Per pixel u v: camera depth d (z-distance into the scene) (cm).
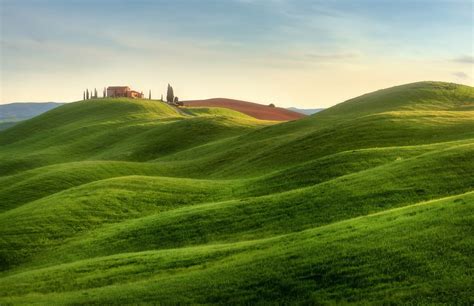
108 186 6362
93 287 3153
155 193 6100
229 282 2694
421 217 2930
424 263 2372
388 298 2181
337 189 4375
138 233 4450
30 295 3131
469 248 2389
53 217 5238
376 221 3128
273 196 4725
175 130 14325
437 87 12794
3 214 5781
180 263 3312
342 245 2795
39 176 8094
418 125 7956
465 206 2889
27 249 4562
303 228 3762
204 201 5712
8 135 19788
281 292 2470
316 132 8731
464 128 7519
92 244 4403
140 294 2764
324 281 2466
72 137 16712
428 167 4394
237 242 3722
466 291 2084
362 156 5800
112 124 18088
